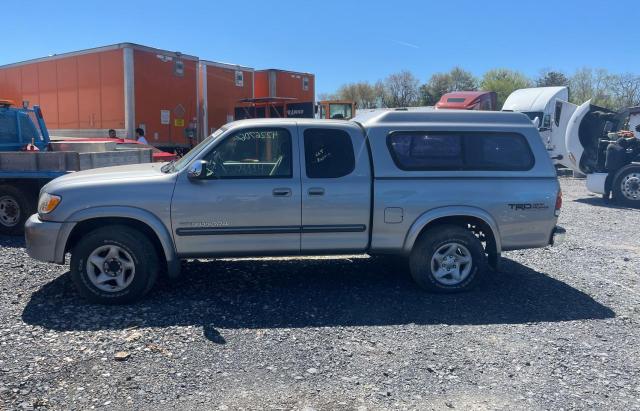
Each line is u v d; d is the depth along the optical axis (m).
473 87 60.69
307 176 5.74
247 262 7.18
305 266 7.05
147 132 14.22
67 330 4.79
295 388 3.84
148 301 5.59
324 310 5.43
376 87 63.09
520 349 4.58
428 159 5.95
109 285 5.46
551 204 6.06
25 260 7.07
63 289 5.91
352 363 4.25
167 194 5.49
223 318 5.16
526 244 6.10
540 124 21.50
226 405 3.60
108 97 14.11
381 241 5.88
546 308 5.63
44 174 8.19
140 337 4.66
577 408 3.65
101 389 3.77
